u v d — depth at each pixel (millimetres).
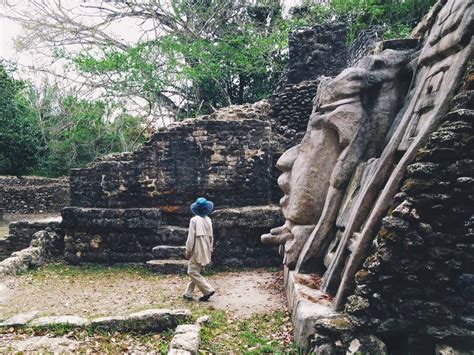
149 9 18312
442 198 3135
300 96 10797
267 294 5949
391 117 4695
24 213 19969
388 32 14672
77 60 15977
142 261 8414
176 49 15867
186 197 8727
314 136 5164
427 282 3248
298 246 4988
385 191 3531
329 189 4805
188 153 8719
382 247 3295
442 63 3689
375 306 3363
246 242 8133
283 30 16562
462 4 3510
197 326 4266
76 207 8812
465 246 3125
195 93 18797
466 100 3174
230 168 8703
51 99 21328
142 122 21484
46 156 21609
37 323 4496
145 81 16016
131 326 4453
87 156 22156
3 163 18984
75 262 8602
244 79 19094
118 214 8469
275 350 3877
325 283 4129
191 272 5625
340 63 12250
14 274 7625
